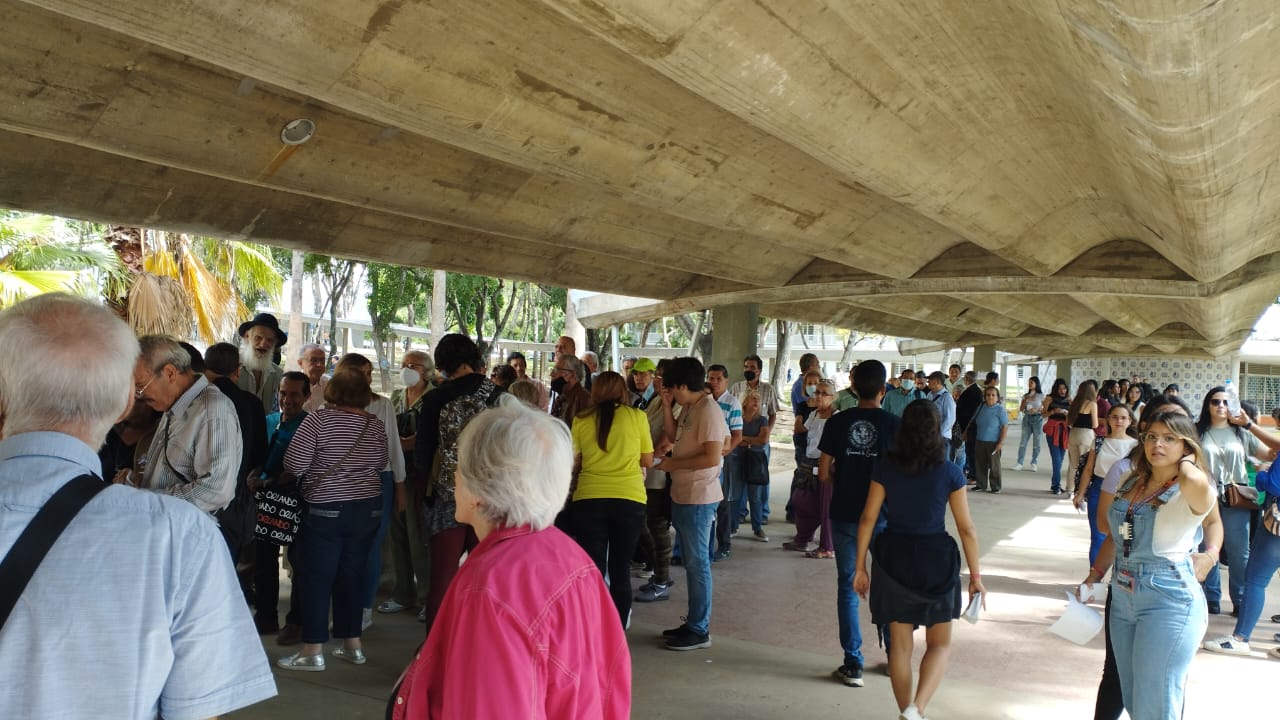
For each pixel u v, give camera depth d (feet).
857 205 31.37
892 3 15.60
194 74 18.12
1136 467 13.78
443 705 6.62
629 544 18.88
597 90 19.36
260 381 24.98
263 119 19.93
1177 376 152.15
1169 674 12.92
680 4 13.33
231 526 16.90
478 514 7.29
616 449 18.57
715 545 30.07
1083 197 30.48
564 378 26.02
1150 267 37.01
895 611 14.85
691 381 19.93
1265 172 19.53
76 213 23.44
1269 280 42.45
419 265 34.17
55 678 4.83
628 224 32.32
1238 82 11.90
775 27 15.02
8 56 15.56
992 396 51.88
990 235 29.53
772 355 189.16
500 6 16.11
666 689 17.88
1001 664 20.39
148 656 5.03
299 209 28.48
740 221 27.78
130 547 5.08
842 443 18.54
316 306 146.41
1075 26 10.85
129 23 12.79
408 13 15.28
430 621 18.12
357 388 17.76
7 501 4.94
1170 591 12.99
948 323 73.51
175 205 25.22
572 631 6.77
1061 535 37.32
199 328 50.72
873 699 17.69
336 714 15.81
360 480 17.79
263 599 20.29
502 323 135.85
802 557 30.78
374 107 16.66
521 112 18.63
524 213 28.43
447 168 24.97
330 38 14.76
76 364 5.30
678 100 21.15
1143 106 12.64
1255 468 24.70
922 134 21.07
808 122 17.90
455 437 18.07
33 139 21.54
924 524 15.01
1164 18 9.29
